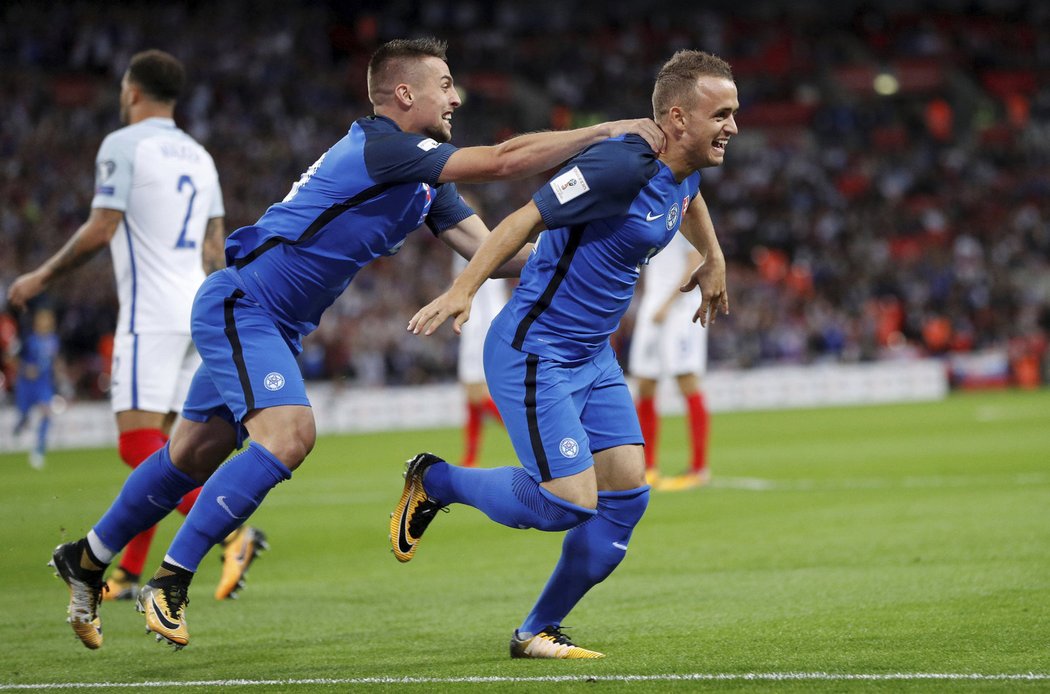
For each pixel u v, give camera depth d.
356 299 94.50
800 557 25.05
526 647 16.70
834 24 164.00
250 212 109.19
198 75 122.88
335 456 57.09
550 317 16.52
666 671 15.42
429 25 151.62
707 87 15.91
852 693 14.01
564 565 16.84
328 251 16.47
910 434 59.47
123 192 22.25
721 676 15.02
